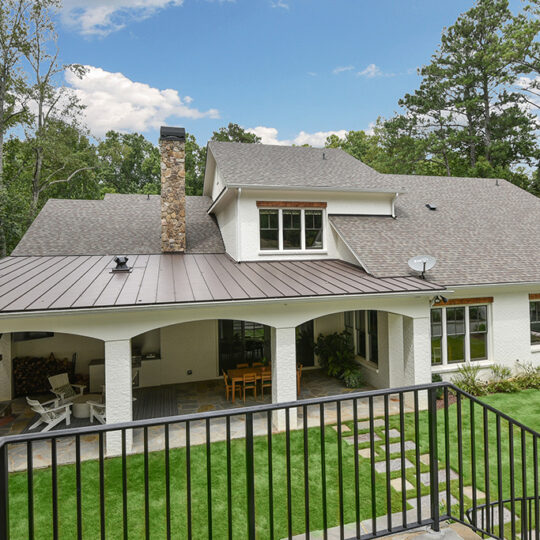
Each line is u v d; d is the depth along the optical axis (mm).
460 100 35031
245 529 5684
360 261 12031
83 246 14594
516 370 12773
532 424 9320
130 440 8461
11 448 8711
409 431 9023
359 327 13938
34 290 9031
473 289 12195
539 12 28016
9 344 12148
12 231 22484
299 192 14164
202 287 9844
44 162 28578
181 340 13688
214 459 7891
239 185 13148
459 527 3584
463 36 34469
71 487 7016
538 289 13078
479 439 8469
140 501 6488
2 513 2219
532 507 5953
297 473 7234
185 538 5551
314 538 4234
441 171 38562
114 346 8453
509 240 14828
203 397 12086
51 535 5727
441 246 13641
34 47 25922
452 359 12250
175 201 15023
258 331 14672
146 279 10656
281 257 14070
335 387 12828
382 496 6410
